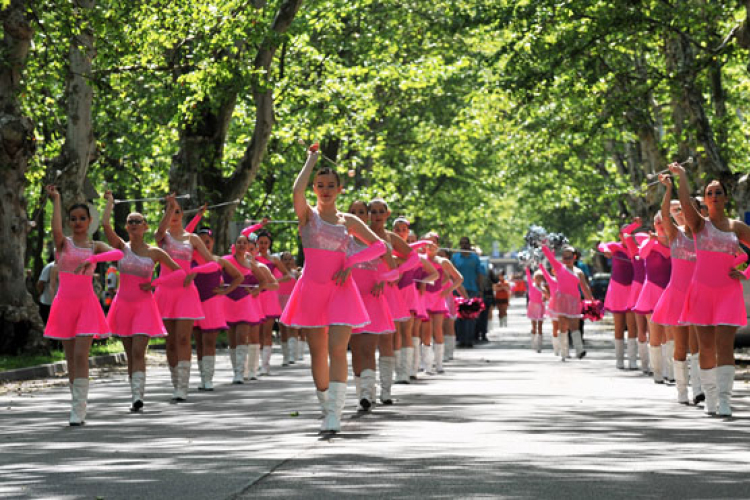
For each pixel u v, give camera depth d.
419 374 27.56
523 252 39.78
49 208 60.78
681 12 42.22
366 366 17.95
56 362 32.44
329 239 15.00
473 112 63.78
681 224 20.69
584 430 15.53
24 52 35.28
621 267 29.41
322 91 55.22
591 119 50.12
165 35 41.94
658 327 24.53
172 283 20.69
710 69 44.94
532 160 64.94
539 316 39.28
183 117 46.50
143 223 19.33
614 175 73.19
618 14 42.22
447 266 27.03
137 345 19.22
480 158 84.62
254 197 64.69
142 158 54.97
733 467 12.11
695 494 10.51
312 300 15.16
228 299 25.47
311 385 24.84
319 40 63.00
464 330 42.34
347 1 60.06
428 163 75.50
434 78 60.34
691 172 50.09
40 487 11.36
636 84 48.38
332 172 15.09
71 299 17.52
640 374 27.52
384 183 73.12
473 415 17.59
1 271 35.00
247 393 22.67
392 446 13.90
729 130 49.69
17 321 34.81
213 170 49.41
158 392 23.44
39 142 48.06
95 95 45.25
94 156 41.28
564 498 10.31
